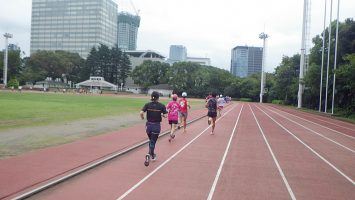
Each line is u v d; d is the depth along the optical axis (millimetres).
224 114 40031
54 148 13078
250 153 13758
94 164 10547
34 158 11109
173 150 13914
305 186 8922
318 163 12133
